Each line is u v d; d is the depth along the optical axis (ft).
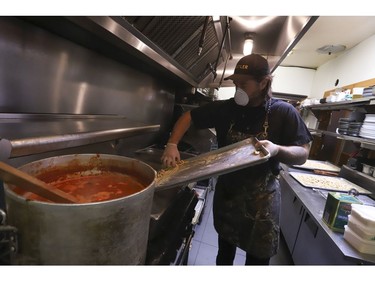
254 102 4.20
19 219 1.42
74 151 3.97
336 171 9.61
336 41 11.69
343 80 12.60
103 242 1.50
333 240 4.28
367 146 8.05
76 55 4.13
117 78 5.55
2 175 1.42
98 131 3.00
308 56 14.79
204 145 8.13
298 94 17.92
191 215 4.14
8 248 1.50
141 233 1.82
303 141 3.95
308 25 4.84
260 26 5.84
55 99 3.85
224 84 11.95
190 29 5.28
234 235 4.50
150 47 4.35
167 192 3.53
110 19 3.04
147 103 7.39
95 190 2.34
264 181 4.19
